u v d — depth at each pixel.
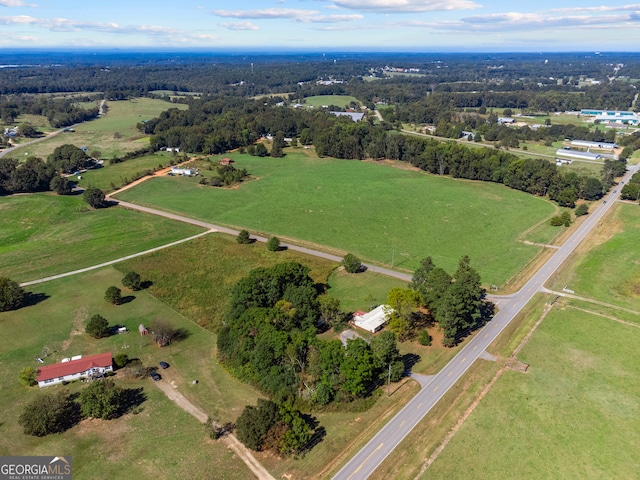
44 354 86.31
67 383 78.50
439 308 88.19
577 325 95.06
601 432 66.81
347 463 61.38
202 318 99.81
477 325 95.88
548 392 75.19
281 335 78.81
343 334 91.31
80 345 89.44
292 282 100.56
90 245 137.38
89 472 60.16
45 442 65.31
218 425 68.31
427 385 77.25
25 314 100.25
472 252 133.25
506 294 108.44
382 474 59.69
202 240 141.50
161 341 89.19
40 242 140.25
